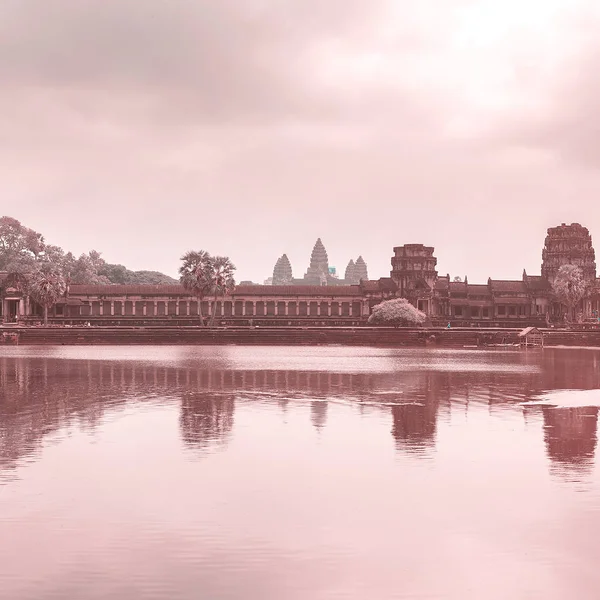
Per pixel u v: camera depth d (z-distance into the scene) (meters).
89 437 41.31
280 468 34.31
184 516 27.39
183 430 43.59
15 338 153.62
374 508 28.41
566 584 21.92
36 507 28.31
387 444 39.75
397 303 178.75
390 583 21.95
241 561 23.42
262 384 70.38
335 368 90.94
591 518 27.27
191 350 135.25
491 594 21.30
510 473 33.47
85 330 157.12
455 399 59.03
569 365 99.44
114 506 28.48
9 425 45.16
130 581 21.97
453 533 25.84
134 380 73.81
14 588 21.52
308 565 23.16
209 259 197.12
